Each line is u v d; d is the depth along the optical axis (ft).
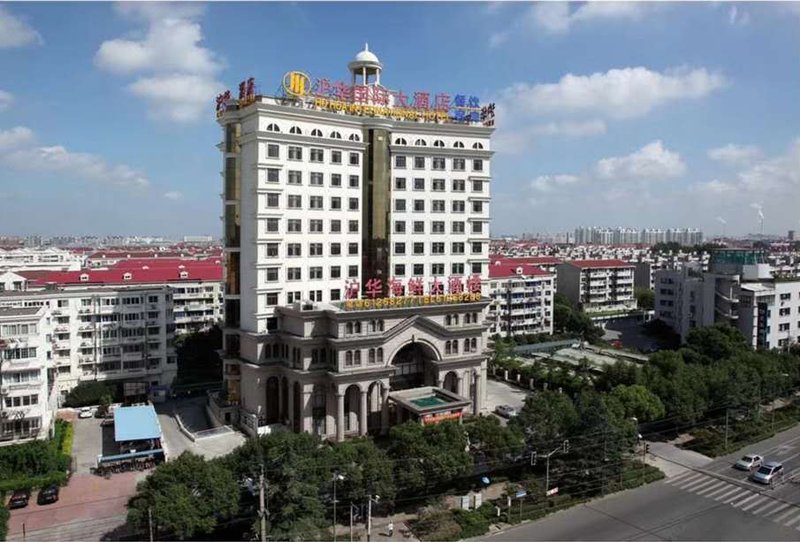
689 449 231.71
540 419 197.06
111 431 251.39
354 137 261.44
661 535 164.55
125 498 185.47
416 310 248.93
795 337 380.17
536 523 171.42
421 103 279.90
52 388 254.27
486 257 293.43
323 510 157.07
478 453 192.85
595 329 465.47
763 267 381.19
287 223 243.60
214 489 149.28
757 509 180.86
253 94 242.17
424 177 275.80
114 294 305.12
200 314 404.57
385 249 266.98
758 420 254.47
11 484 186.91
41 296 289.74
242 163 248.73
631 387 234.79
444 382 260.62
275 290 242.37
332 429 235.40
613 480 195.21
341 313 227.81
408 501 179.52
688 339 331.57
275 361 243.81
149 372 311.27
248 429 240.94
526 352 395.75
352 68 284.00
